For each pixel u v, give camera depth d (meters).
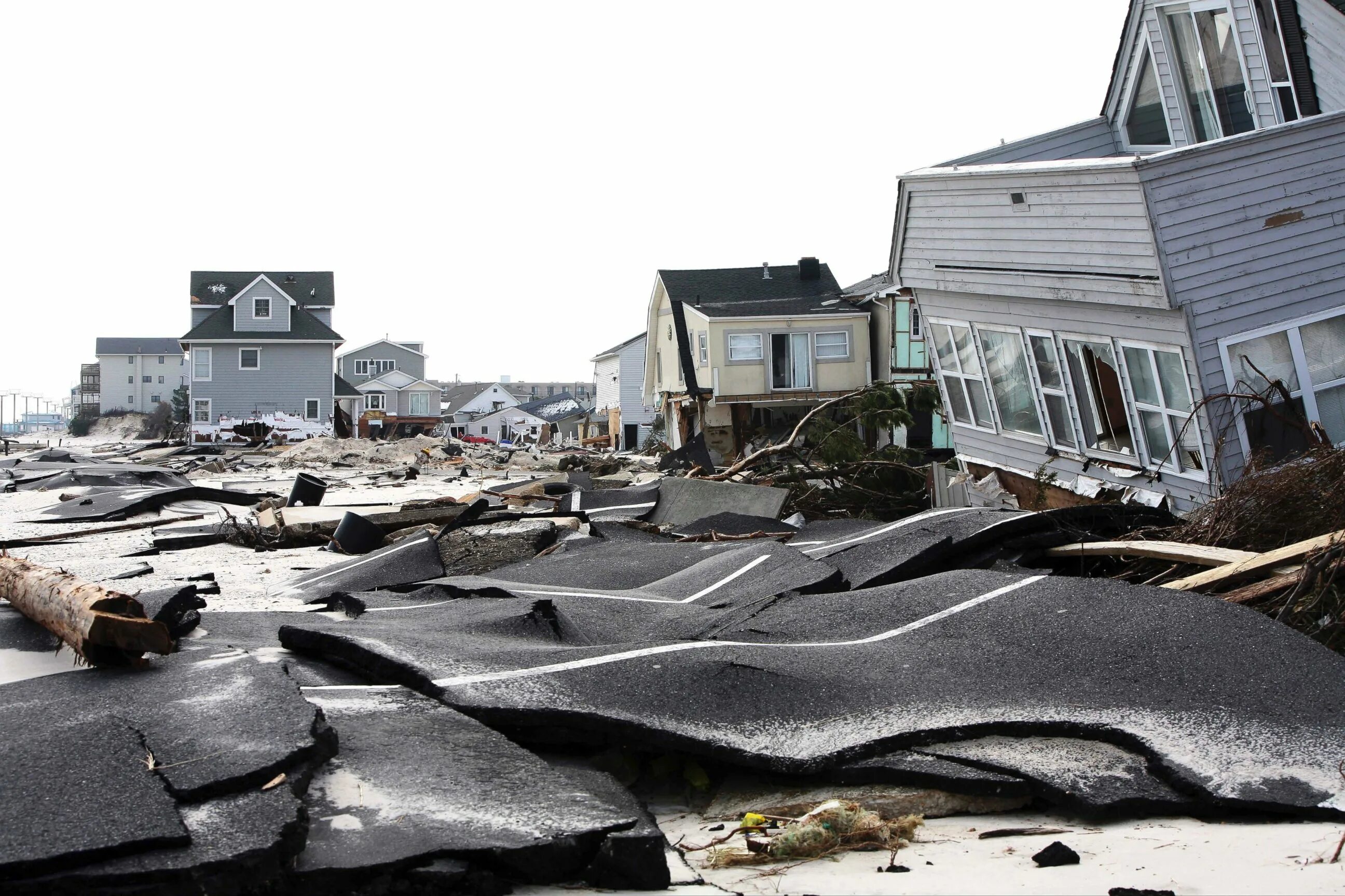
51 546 14.47
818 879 3.84
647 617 7.77
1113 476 13.28
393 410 88.31
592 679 5.38
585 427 80.75
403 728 4.68
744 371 39.47
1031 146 16.38
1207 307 11.31
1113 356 12.69
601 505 16.30
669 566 10.34
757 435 39.34
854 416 20.64
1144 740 4.65
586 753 5.05
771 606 7.46
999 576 7.12
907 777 4.57
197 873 3.29
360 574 10.70
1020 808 4.50
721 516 13.89
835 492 17.56
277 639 6.98
